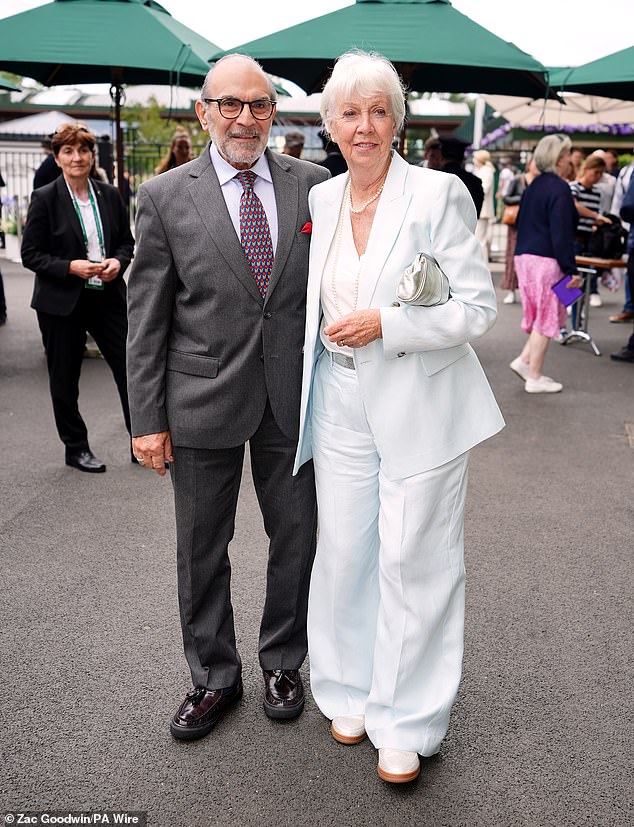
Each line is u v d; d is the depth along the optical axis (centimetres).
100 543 417
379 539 269
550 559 406
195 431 261
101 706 288
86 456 525
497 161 1762
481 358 861
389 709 258
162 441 263
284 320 263
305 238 263
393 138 242
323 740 274
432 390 245
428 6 740
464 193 243
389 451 247
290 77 837
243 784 253
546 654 323
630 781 255
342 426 257
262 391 265
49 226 498
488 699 295
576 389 736
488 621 347
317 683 280
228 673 284
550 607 359
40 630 335
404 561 249
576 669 313
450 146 706
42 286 493
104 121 2081
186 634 280
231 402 261
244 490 496
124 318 512
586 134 1827
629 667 315
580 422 639
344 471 260
